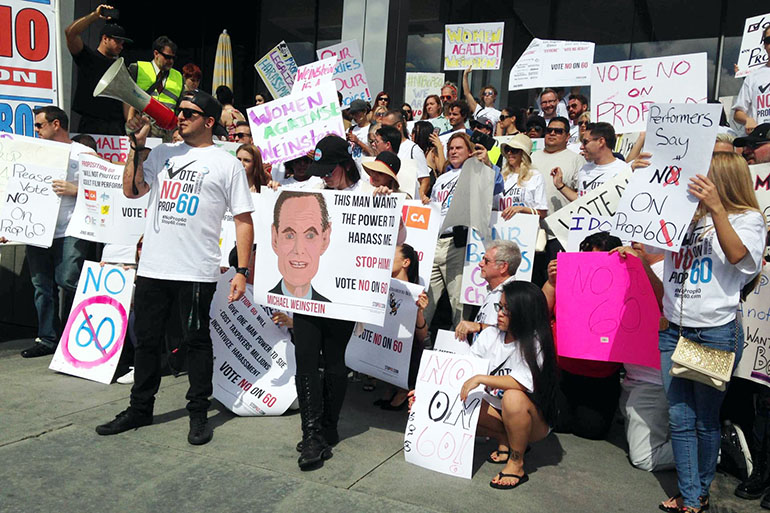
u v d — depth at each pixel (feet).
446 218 17.35
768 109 21.08
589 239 14.40
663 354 11.37
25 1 19.97
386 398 16.15
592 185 18.45
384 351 15.23
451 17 48.37
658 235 10.74
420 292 14.78
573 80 27.94
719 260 10.52
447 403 12.78
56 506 10.30
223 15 47.09
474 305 18.01
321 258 12.85
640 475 12.98
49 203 18.10
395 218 12.34
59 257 18.58
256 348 15.48
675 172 10.65
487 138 21.63
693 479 11.05
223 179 13.16
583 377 14.84
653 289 12.78
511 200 18.19
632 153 19.26
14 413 14.08
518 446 12.11
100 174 17.90
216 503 10.64
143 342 13.44
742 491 12.23
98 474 11.47
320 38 45.39
